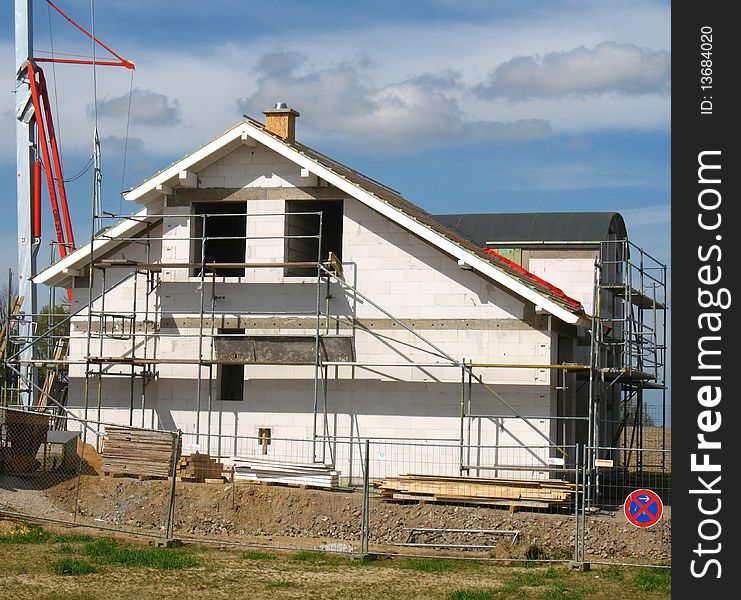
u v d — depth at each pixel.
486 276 25.80
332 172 26.31
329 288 26.73
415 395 26.02
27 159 35.94
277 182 27.33
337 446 26.39
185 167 27.36
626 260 28.86
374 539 21.98
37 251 35.81
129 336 27.61
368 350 26.34
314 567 18.00
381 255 26.47
